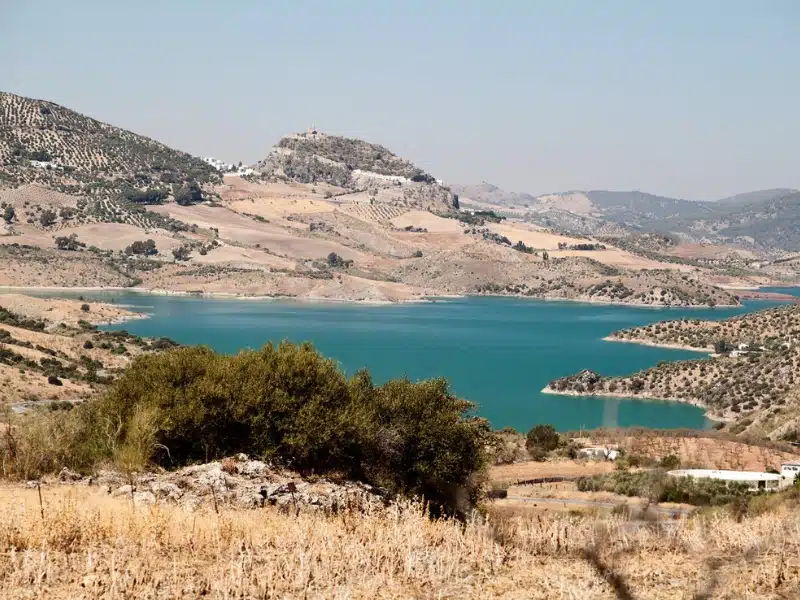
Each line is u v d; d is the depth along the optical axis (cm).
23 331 15250
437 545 2047
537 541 2050
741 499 3450
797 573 1753
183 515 2070
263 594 1589
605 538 1919
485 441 3622
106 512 2050
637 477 5022
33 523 1827
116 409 2986
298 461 3064
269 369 3169
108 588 1547
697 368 16625
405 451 3300
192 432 2962
